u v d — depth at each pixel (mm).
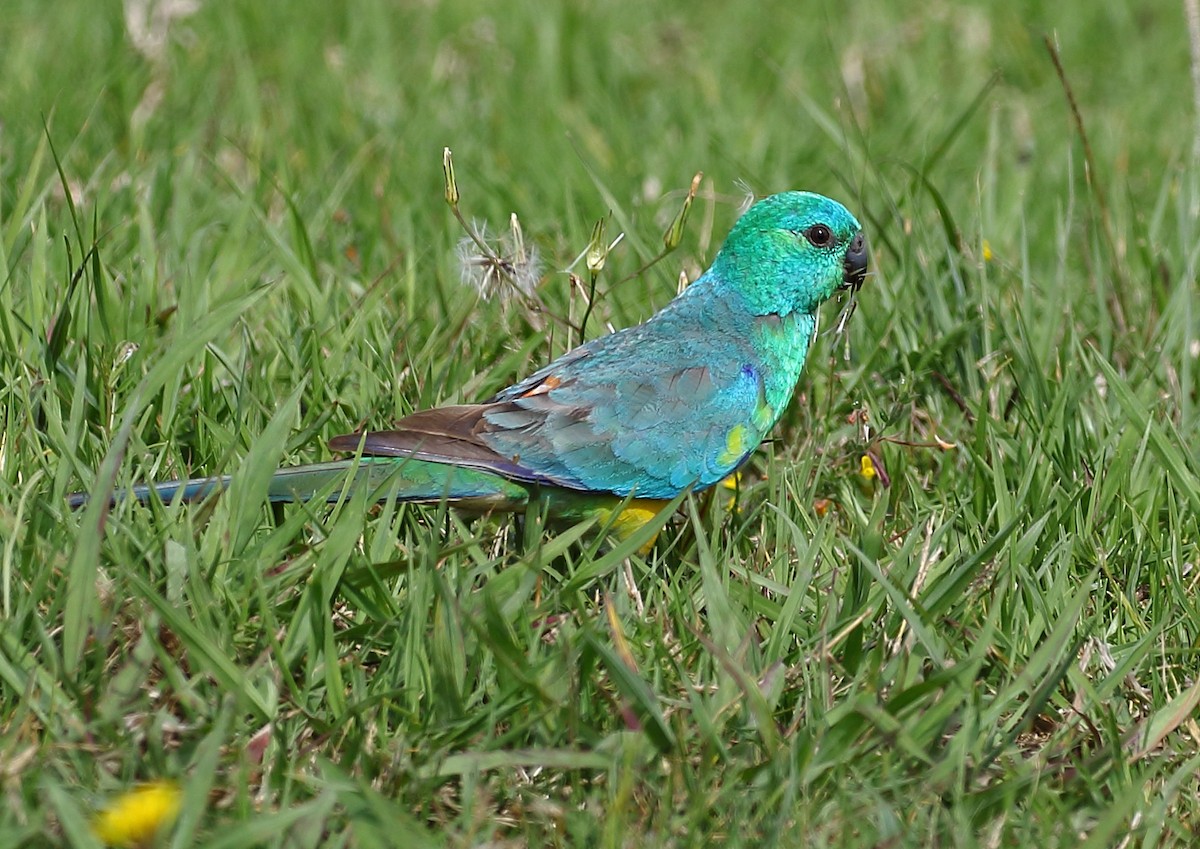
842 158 16703
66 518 8969
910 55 20781
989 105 19203
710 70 19656
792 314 10930
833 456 11539
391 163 15602
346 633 8594
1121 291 13570
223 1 20438
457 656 8203
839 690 8773
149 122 16812
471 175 15266
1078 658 8852
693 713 8227
